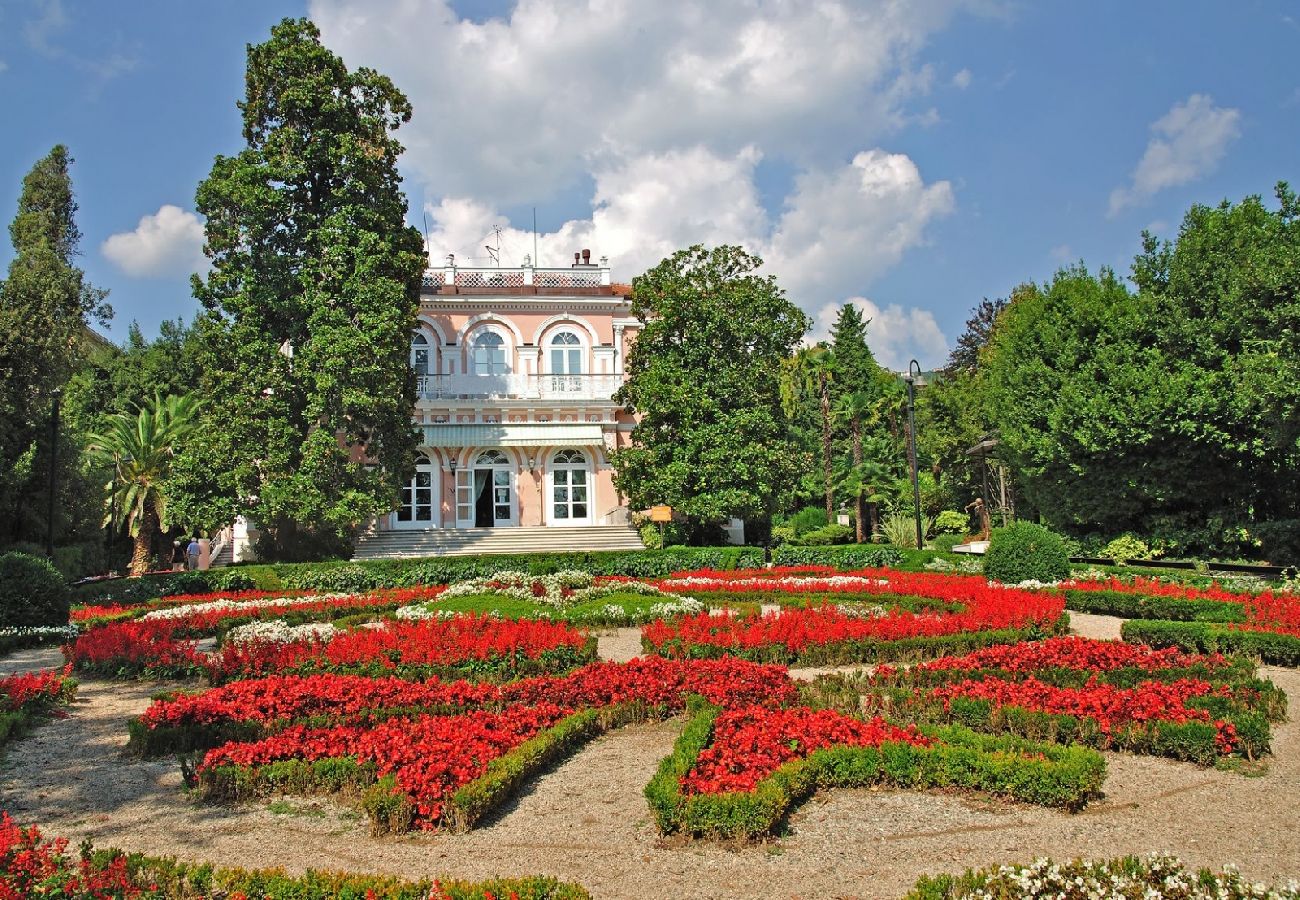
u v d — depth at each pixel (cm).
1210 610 1639
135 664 1353
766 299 3203
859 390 5834
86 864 606
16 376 2758
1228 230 2766
